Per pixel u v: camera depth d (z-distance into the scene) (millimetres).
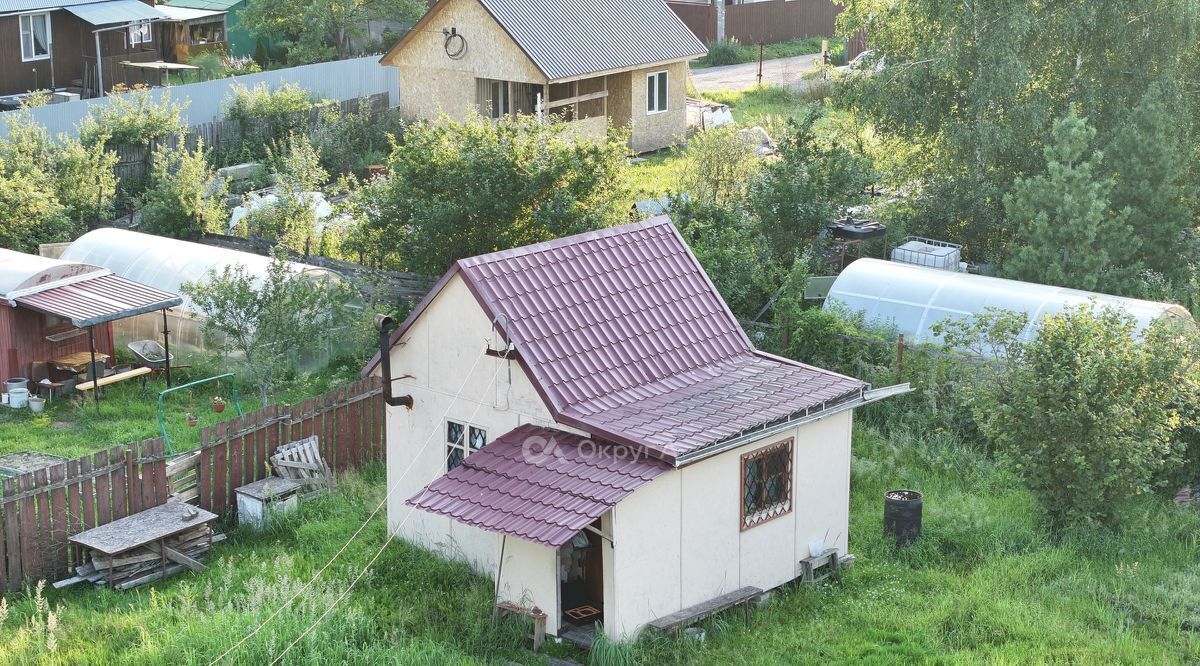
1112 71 29172
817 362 21625
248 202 29609
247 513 17375
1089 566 15812
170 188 29297
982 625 14164
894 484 18547
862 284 23469
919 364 20906
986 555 16219
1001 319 18359
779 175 26156
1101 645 13594
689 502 14141
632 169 37094
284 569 15438
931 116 29938
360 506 17625
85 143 33219
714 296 16984
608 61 39625
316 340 22156
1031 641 13742
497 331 14797
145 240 25969
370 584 15273
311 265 25328
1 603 14797
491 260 15203
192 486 17359
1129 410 16203
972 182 28391
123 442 20031
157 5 51875
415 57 41031
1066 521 16844
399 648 13266
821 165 26641
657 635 13797
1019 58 28500
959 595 14984
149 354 23266
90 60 45781
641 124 41469
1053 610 14602
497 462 14281
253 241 28172
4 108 41906
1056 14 29234
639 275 16406
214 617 13719
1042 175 25422
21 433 20547
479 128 23812
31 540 15352
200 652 13148
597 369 15062
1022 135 28828
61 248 26672
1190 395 16875
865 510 17672
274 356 21297
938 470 18938
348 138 39438
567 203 22844
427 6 54562
